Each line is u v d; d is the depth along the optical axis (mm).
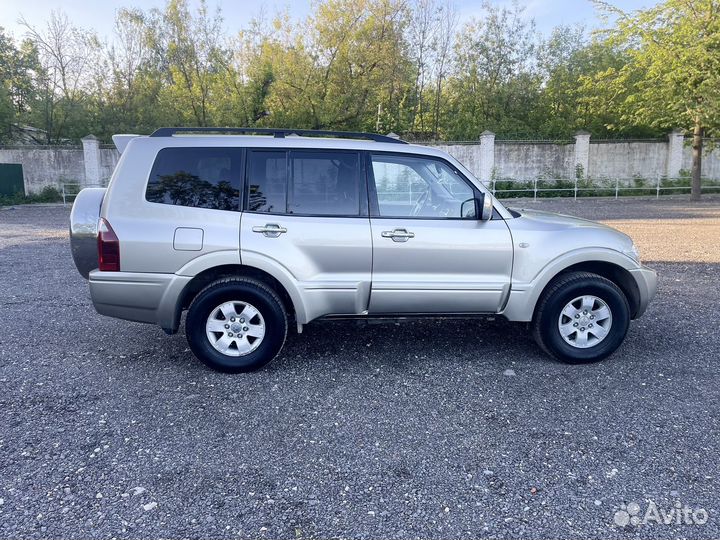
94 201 4500
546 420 3465
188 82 27375
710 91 19016
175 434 3285
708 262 8938
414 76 31375
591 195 25109
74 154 23859
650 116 22125
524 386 4008
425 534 2400
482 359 4578
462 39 30641
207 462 2977
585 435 3266
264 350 4207
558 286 4363
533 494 2689
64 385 4012
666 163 26453
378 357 4625
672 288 7109
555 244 4348
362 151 4312
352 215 4242
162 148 4148
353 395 3857
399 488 2742
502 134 28062
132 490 2717
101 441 3195
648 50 20516
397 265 4227
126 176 4090
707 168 26594
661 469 2896
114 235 4027
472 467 2932
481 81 30094
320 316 4266
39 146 23578
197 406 3674
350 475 2859
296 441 3209
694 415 3514
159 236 4039
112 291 4051
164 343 4980
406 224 4238
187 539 2363
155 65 28500
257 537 2379
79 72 26766
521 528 2439
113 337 5148
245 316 4199
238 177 4184
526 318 4391
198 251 4059
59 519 2486
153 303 4090
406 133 28781
